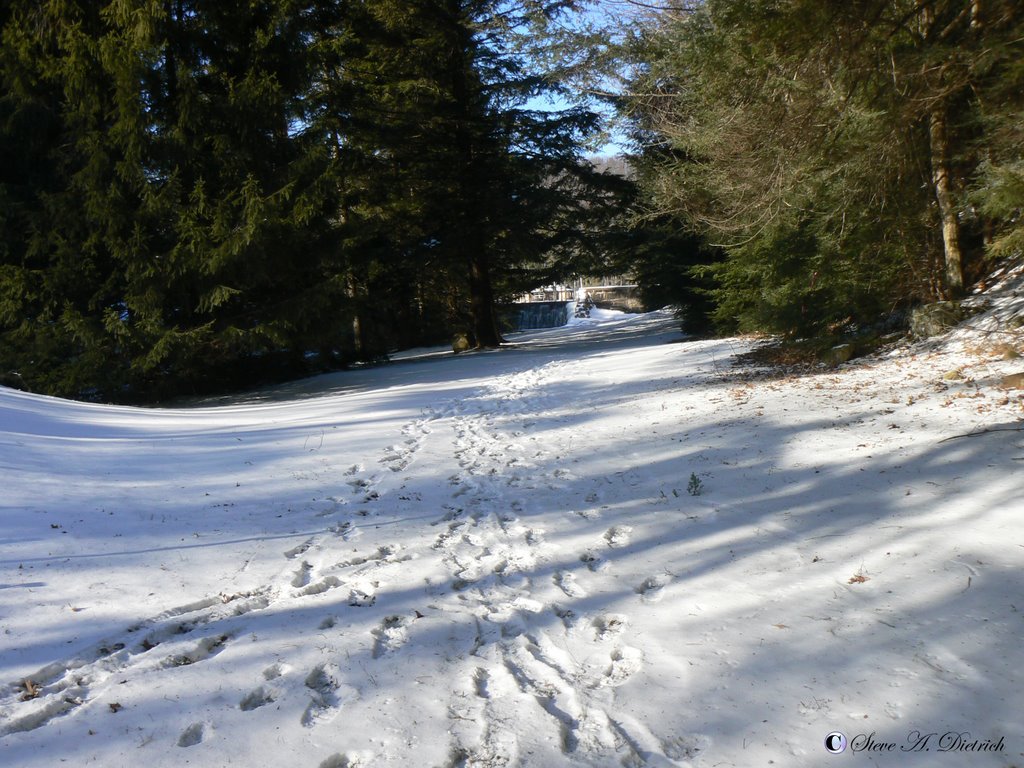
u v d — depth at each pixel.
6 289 14.70
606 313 50.38
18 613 3.88
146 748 2.84
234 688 3.30
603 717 3.09
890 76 8.77
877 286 11.96
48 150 15.76
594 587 4.51
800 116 8.88
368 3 22.95
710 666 3.47
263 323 16.28
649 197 17.02
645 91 14.45
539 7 17.94
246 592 4.43
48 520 5.28
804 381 10.50
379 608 4.20
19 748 2.81
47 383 14.96
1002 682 3.19
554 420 10.26
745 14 7.78
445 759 2.80
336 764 2.79
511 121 25.25
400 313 32.66
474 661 3.59
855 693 3.19
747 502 5.84
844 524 5.14
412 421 10.62
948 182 10.63
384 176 24.97
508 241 26.25
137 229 14.46
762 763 2.76
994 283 10.92
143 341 15.20
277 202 15.04
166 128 15.38
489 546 5.30
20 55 14.63
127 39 14.51
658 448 7.89
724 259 19.06
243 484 6.84
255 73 16.28
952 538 4.65
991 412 7.04
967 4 8.99
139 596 4.25
